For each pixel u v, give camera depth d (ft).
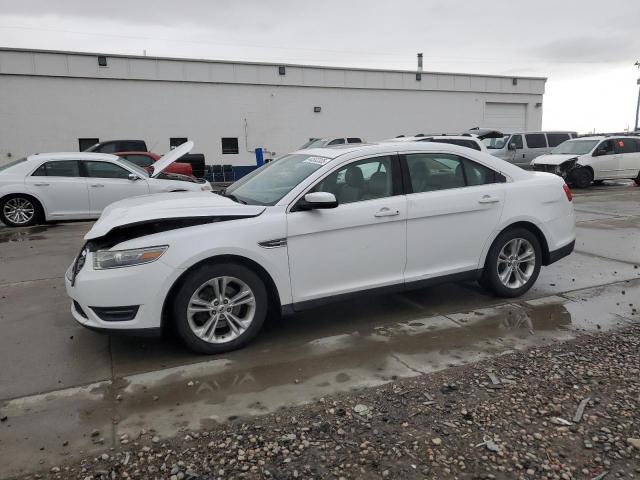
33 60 72.38
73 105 75.20
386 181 15.21
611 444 9.38
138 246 12.47
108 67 76.02
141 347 14.03
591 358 12.87
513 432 9.76
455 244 16.08
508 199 16.76
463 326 15.25
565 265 22.29
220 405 10.98
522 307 16.83
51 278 21.22
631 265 22.18
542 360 12.82
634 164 57.47
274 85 86.43
